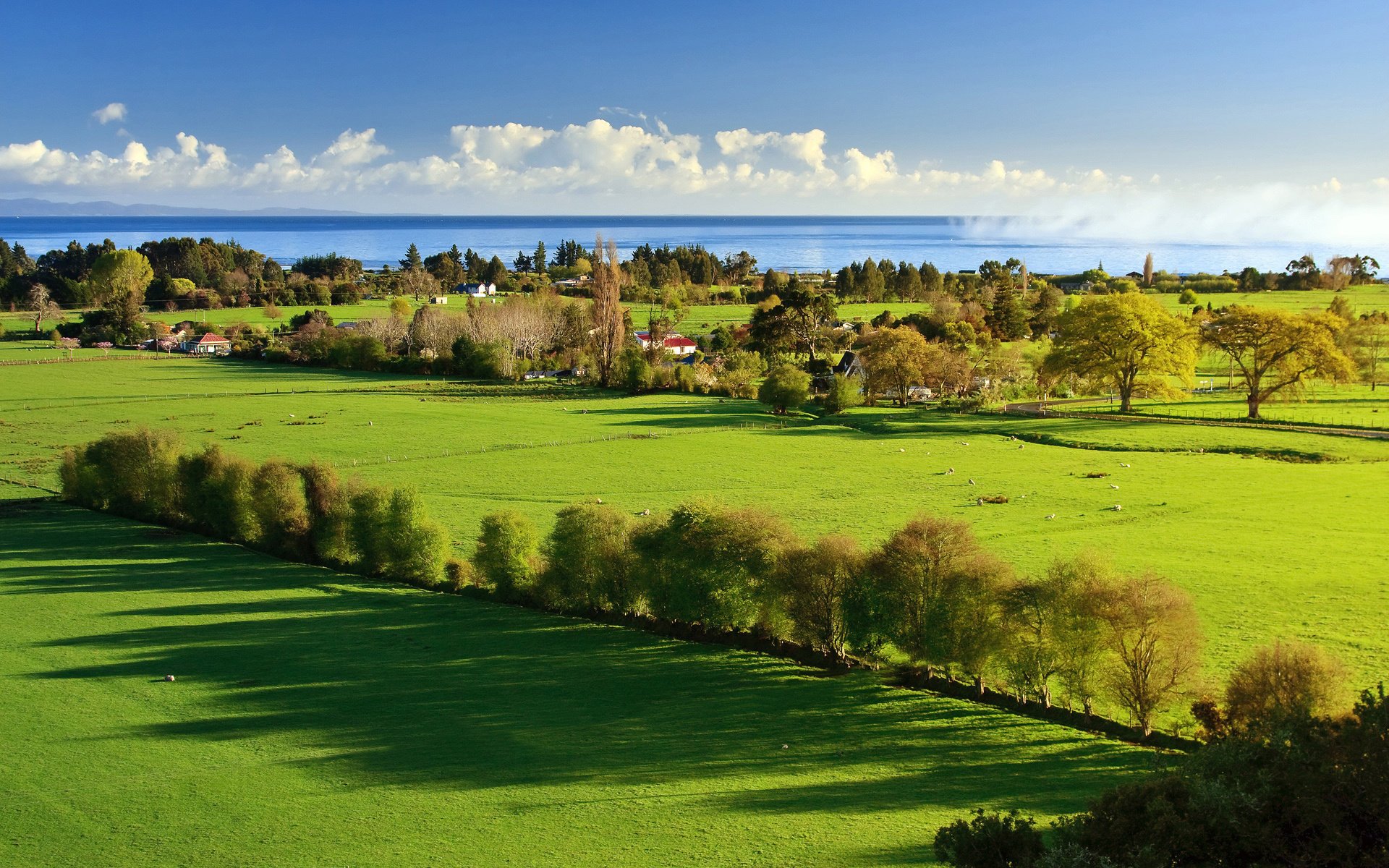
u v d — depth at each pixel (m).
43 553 68.75
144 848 31.69
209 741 40.22
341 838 32.00
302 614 56.56
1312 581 55.16
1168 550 62.12
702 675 46.69
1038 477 86.12
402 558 62.66
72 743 40.16
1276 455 92.56
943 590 43.84
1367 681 41.06
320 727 41.59
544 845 31.12
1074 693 40.53
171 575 64.06
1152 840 24.27
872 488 83.94
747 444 105.25
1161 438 101.31
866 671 47.03
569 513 56.59
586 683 46.00
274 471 70.25
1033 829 28.14
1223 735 33.72
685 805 33.66
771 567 49.59
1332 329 111.56
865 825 31.44
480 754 38.59
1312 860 24.08
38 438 107.19
